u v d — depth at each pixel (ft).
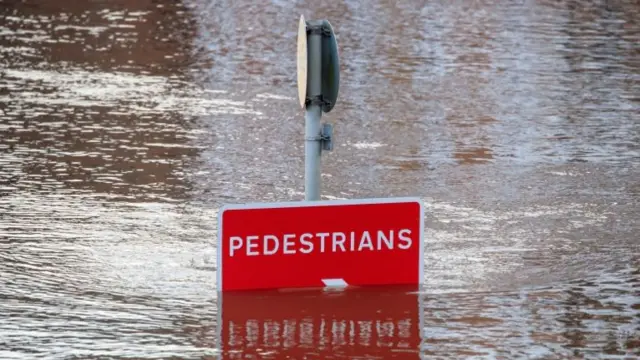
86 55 150.92
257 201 88.38
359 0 212.43
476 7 204.54
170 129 112.16
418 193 91.50
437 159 102.83
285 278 69.15
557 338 61.77
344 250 69.46
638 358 59.16
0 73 137.18
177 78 137.69
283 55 155.63
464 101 128.36
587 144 109.50
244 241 68.59
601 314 65.62
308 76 69.26
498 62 151.84
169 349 59.72
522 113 122.72
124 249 76.28
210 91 130.72
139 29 173.68
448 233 80.64
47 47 155.84
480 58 154.40
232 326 63.10
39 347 59.72
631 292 69.41
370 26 180.45
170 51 155.84
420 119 119.24
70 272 71.67
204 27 177.68
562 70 147.13
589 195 91.61
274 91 132.05
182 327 62.95
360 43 164.14
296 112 121.60
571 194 91.76
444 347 60.29
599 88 136.56
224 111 120.98
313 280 69.46
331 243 69.26
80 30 170.71
